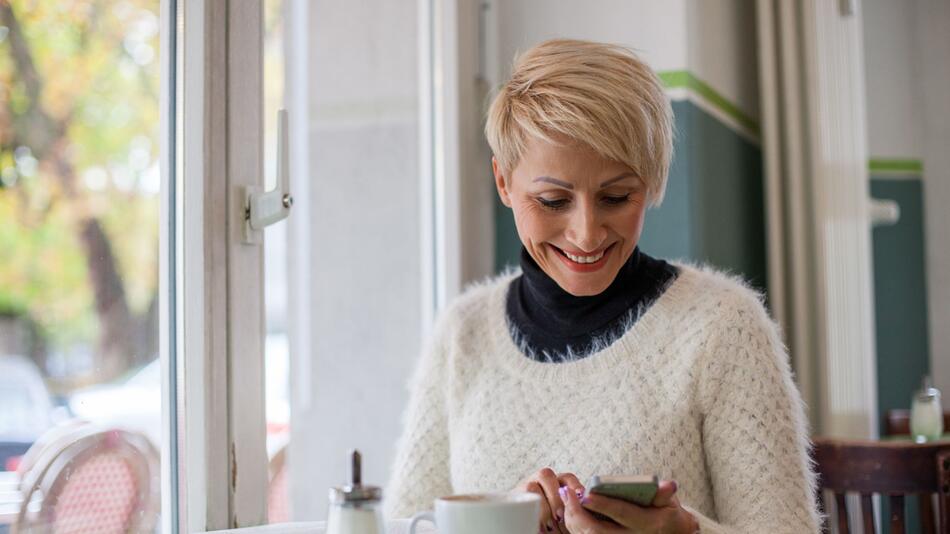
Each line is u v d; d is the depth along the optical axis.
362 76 2.99
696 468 1.30
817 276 3.30
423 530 1.12
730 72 3.23
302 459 3.24
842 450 2.15
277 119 1.55
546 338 1.41
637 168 1.24
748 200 3.42
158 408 1.53
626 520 0.97
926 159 4.68
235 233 1.57
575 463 1.34
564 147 1.23
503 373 1.44
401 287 2.93
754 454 1.25
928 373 4.63
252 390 1.60
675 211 2.75
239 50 1.58
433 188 2.73
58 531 1.40
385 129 2.95
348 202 3.08
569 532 1.06
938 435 3.04
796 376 3.27
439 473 1.50
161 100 1.54
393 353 2.99
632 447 1.31
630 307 1.37
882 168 4.66
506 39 2.86
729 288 1.35
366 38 2.95
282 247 3.24
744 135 3.39
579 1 2.81
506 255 2.80
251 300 1.60
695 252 2.77
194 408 1.52
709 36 2.99
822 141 3.33
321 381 3.21
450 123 2.68
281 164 1.55
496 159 1.35
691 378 1.30
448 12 2.69
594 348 1.38
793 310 3.29
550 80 1.25
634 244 1.30
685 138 2.75
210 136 1.53
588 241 1.25
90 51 1.50
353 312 3.13
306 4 3.11
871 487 2.12
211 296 1.53
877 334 4.61
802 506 1.22
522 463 1.38
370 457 3.14
